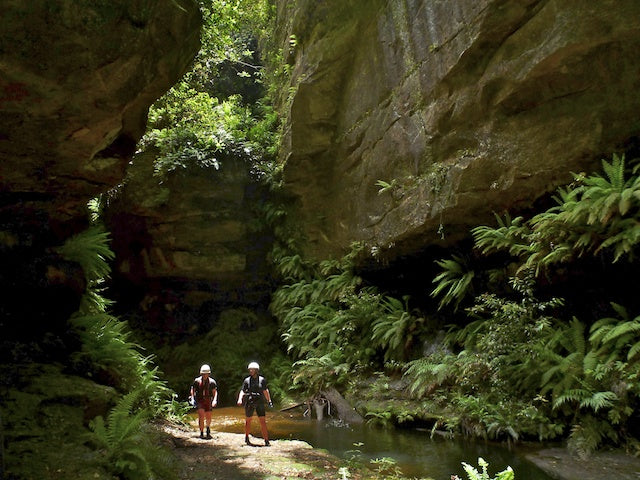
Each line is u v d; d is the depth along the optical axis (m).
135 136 6.93
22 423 5.50
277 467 6.58
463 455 7.11
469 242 10.33
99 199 14.73
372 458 7.25
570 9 7.12
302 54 14.57
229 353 15.96
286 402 12.78
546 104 8.03
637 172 7.22
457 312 11.33
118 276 16.66
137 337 16.75
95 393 6.72
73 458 5.12
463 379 8.93
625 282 7.91
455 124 9.57
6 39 4.31
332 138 14.45
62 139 5.83
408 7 10.87
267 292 17.47
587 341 7.93
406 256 11.92
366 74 12.72
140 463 5.39
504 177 8.70
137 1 4.88
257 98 22.48
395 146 11.36
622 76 7.15
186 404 10.80
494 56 8.48
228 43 11.91
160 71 5.86
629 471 5.72
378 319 12.18
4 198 6.87
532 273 8.74
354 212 13.36
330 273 14.99
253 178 16.69
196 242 16.30
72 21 4.45
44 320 7.86
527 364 7.89
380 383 11.13
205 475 6.21
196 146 16.27
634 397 6.59
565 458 6.44
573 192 7.12
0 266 7.36
